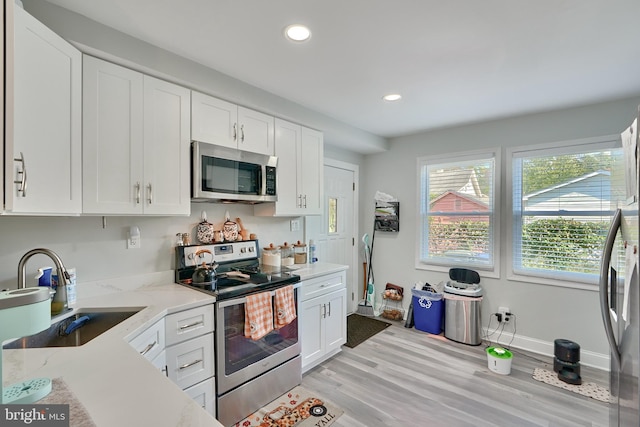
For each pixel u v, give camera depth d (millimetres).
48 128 1278
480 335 3191
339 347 2926
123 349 1104
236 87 2215
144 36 1696
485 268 3283
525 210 3070
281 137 2625
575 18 1517
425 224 3758
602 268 1249
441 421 1966
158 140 1842
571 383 2400
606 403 2146
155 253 2121
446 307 3305
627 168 1154
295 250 3201
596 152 2703
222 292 1910
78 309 1600
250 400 2031
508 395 2248
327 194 3713
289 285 2287
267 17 1527
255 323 1990
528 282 3029
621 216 1183
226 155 2164
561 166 2875
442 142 3586
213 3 1422
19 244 1584
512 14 1489
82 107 1525
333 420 1973
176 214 1924
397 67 2045
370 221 4230
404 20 1545
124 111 1693
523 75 2154
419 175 3766
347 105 2762
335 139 3439
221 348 1868
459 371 2596
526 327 3041
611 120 2627
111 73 1645
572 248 2818
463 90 2422
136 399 780
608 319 1213
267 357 2143
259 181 2395
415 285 3697
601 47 1782
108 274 1905
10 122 924
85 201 1536
